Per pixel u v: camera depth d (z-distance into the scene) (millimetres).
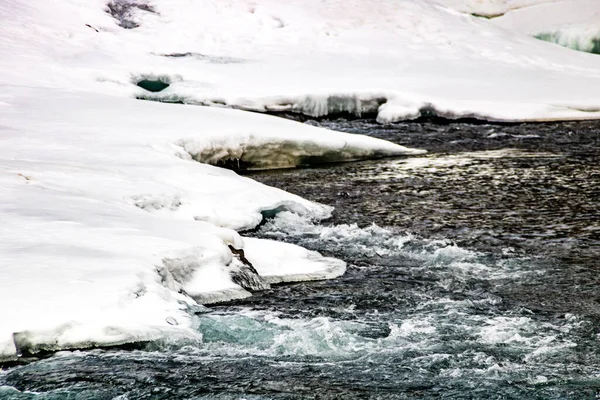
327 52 90250
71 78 71000
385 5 106875
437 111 71438
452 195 42844
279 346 22047
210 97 70625
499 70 88500
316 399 18953
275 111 71062
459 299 26547
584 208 39750
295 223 35969
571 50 105438
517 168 50344
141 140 44469
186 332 21531
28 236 24812
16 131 44406
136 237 25984
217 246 27000
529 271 29656
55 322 19922
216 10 98125
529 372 20719
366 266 30234
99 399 18359
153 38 88688
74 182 32969
